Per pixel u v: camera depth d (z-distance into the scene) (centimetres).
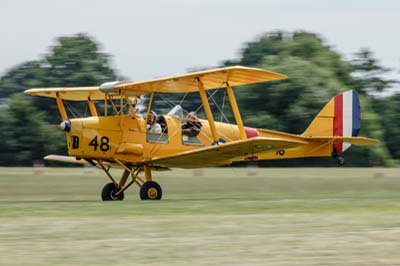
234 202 4156
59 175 7369
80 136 4359
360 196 4772
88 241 2777
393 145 13225
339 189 5688
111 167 4722
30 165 10825
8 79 12669
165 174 7900
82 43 12262
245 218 3328
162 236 2870
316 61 12794
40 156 10850
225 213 3550
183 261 2489
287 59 11700
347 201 4206
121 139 4444
